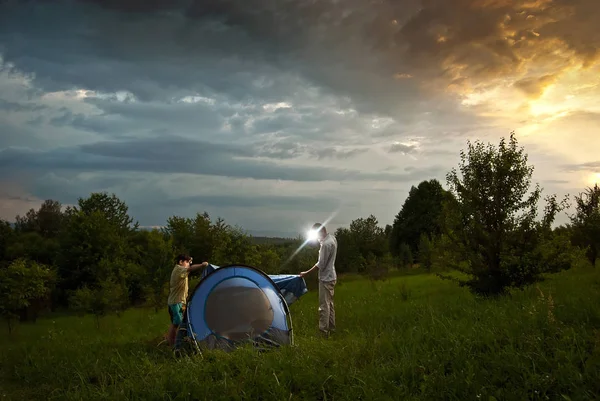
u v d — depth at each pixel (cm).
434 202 5653
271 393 659
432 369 689
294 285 1184
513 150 1456
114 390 748
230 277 1045
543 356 652
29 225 10362
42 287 2500
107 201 6019
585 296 1055
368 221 5878
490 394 589
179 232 4000
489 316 954
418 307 1342
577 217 2434
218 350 885
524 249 1398
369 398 608
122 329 1703
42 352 1198
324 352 822
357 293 2317
